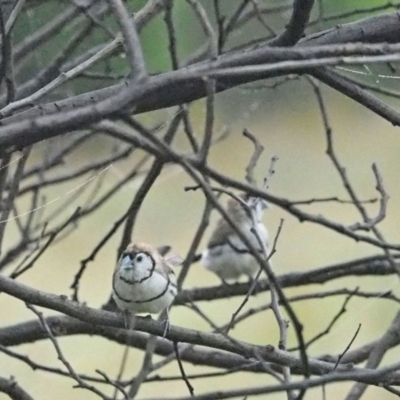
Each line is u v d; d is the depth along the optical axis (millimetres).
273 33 7973
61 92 8945
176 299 8375
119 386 6926
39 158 12375
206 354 8336
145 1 8914
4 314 16844
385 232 19047
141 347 8344
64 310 6668
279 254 18047
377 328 16656
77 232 18438
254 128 20969
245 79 5707
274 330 16422
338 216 19609
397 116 6223
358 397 7238
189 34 11305
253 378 15047
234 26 7949
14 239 16297
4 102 7102
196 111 12938
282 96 19578
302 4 5828
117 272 8438
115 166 13289
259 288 9500
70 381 15148
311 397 15078
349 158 21562
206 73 4766
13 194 7949
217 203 5160
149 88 4770
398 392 6004
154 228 19141
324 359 8344
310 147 21406
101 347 15914
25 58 8789
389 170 21391
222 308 17188
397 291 17078
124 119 4887
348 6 11992
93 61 6184
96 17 8047
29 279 17109
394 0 12023
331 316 16875
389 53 4984
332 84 6168
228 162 20688
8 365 15336
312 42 6668
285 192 20172
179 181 20469
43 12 9180
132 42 4953
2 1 8070
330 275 9047
